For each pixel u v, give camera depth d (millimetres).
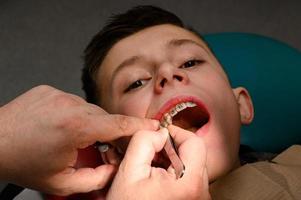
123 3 1792
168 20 1079
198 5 1802
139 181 573
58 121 603
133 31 1016
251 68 1359
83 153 766
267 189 854
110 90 973
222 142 857
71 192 688
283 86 1341
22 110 639
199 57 958
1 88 1667
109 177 687
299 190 869
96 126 611
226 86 938
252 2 1804
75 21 1769
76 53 1708
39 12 1797
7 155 619
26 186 684
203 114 889
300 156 1047
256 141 1339
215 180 875
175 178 573
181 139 631
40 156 616
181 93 823
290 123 1335
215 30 1762
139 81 916
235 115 932
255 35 1438
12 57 1719
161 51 923
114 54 992
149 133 617
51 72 1691
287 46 1401
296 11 1773
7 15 1798
